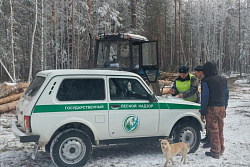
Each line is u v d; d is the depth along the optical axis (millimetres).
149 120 5727
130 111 5570
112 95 5527
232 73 62938
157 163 5535
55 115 5031
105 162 5582
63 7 34438
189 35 62781
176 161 5680
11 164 5488
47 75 5199
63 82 5211
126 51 9641
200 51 60625
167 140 5180
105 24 26594
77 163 5129
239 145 6934
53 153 4984
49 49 35406
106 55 9906
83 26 32219
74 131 5113
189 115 6090
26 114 4938
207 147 6652
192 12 68750
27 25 34062
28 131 4902
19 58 31000
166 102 5922
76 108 5176
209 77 5957
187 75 6742
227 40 73062
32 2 30094
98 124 5328
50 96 5051
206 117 6047
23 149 6594
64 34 37125
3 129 8602
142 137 5750
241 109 13000
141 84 5801
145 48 9953
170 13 55938
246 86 29594
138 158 5848
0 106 11188
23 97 5695
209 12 63906
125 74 5703
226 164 5516
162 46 55812
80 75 5352
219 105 5871
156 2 45219
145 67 9945
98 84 5457
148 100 5789
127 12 33844
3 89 12203
